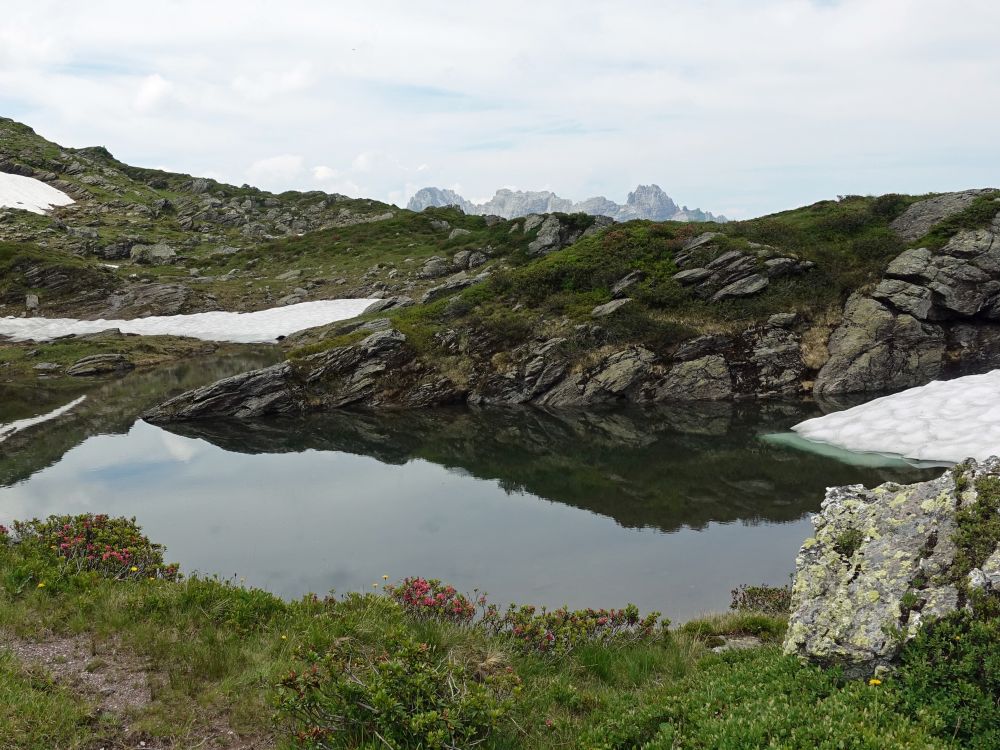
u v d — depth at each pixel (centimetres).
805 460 2653
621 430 3394
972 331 4053
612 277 4903
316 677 749
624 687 941
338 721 714
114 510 2241
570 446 3120
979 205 4428
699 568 1695
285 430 3612
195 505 2300
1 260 7944
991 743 607
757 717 689
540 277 5056
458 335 4656
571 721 805
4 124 17450
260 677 865
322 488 2516
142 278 8712
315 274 9238
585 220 7950
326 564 1762
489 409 4119
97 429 3588
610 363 4156
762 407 3728
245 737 751
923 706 662
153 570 1321
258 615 1097
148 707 794
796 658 816
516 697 802
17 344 6162
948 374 3894
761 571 1669
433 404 4247
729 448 2911
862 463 2555
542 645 1037
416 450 3142
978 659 675
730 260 4584
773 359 4066
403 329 4778
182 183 16700
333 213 14612
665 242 5116
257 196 16025
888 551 845
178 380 4981
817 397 3878
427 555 1820
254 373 4084
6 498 2364
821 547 927
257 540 1950
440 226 11288
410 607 1130
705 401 3972
